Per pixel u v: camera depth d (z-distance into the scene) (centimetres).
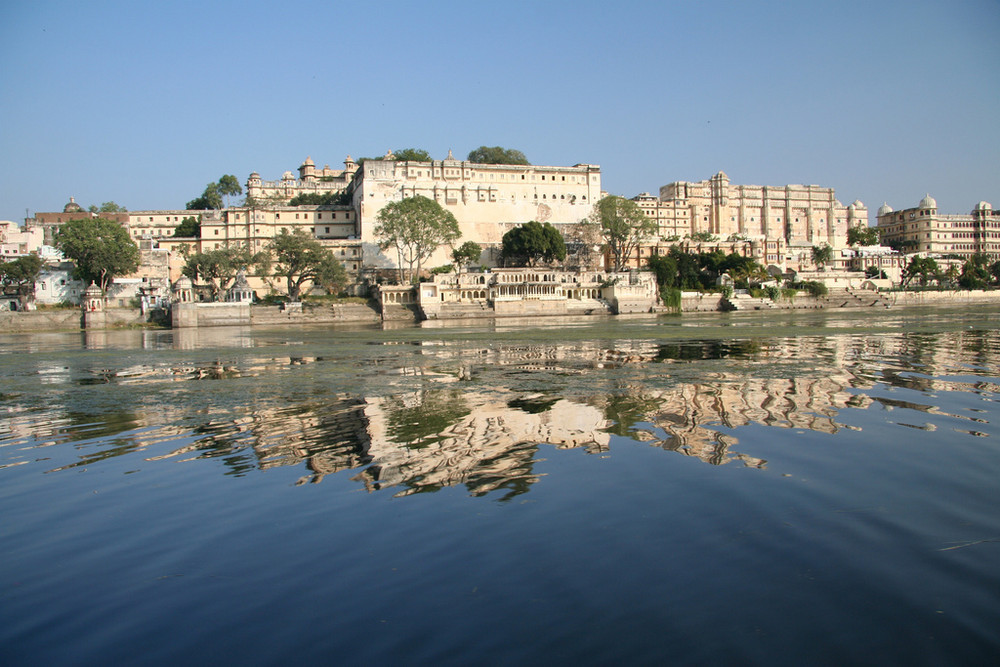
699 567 1002
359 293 13025
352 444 1878
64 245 10650
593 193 15600
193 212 15388
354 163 19175
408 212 11956
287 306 11306
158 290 11606
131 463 1747
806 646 794
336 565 1046
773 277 14175
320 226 14775
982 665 750
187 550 1133
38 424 2358
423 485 1442
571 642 812
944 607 873
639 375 3244
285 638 845
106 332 9488
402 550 1093
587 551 1066
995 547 1049
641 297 12062
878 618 849
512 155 17800
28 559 1120
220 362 4559
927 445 1692
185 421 2334
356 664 782
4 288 11825
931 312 10125
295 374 3675
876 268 16512
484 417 2236
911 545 1063
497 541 1116
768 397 2492
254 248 13988
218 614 912
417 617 880
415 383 3173
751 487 1363
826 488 1350
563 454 1678
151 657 816
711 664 759
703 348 4666
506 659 781
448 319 11119
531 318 10906
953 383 2762
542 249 12812
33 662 812
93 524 1279
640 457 1625
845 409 2212
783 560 1018
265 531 1202
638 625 846
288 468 1631
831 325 7019
